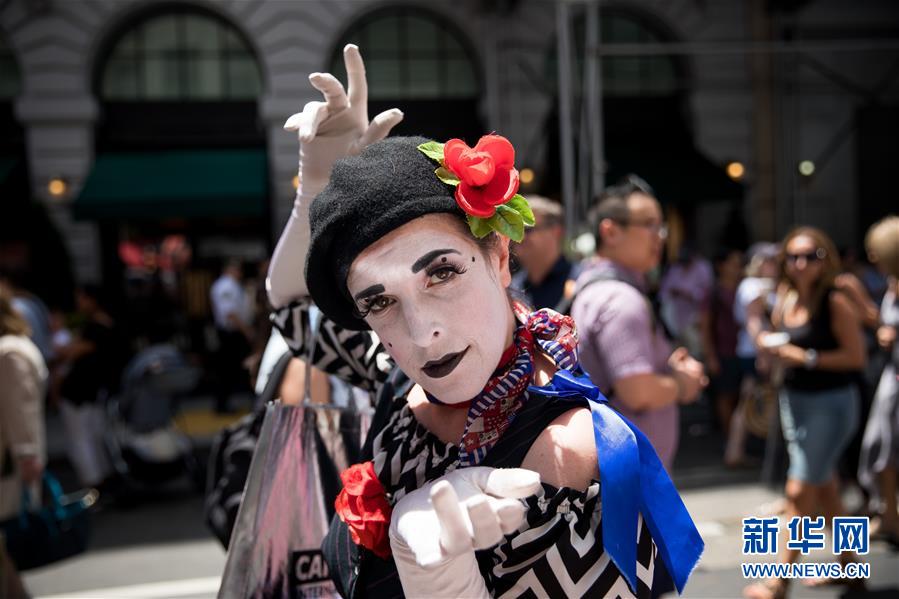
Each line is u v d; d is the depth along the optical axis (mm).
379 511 1220
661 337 2844
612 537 1055
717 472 6277
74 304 10750
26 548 3525
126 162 11461
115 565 4883
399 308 1110
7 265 10086
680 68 12641
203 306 12609
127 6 11547
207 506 2320
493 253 1183
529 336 1216
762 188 12695
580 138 8562
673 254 12773
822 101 12867
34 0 11266
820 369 3867
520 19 12109
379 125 1425
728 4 12531
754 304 5008
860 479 4797
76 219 10656
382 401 1416
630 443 1107
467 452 1151
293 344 1691
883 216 12984
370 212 1096
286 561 1576
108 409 6422
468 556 1041
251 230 12719
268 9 11703
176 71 11891
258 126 12000
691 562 1132
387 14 12016
